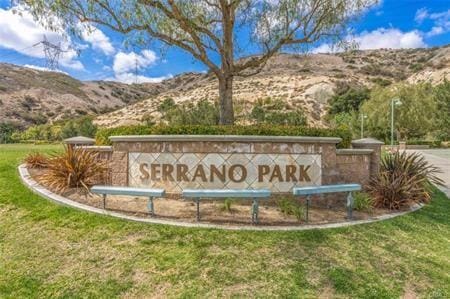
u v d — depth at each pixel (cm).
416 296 388
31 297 359
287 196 670
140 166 686
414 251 492
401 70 9019
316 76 7962
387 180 725
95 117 6544
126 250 439
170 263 411
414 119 3825
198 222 523
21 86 7912
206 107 2348
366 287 391
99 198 630
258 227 511
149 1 688
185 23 734
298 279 393
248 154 661
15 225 520
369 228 548
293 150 676
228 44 799
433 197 872
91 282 380
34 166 824
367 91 6128
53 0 626
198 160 659
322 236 496
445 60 8200
